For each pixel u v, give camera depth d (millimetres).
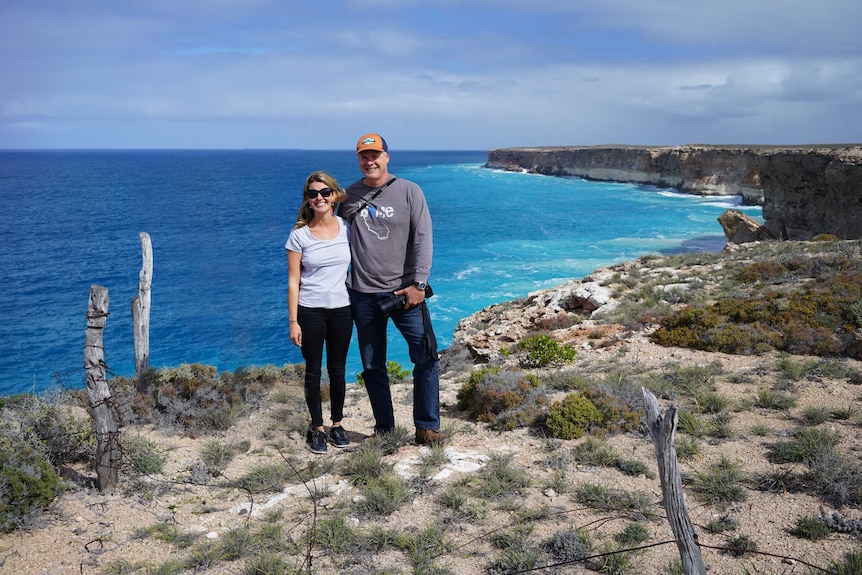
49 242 64438
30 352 29781
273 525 4480
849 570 3516
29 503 4566
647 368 9289
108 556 4078
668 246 58906
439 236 66125
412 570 3908
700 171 114188
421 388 5875
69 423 5836
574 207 94812
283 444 6184
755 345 9633
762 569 3758
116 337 31953
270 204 91375
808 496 4691
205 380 7289
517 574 3787
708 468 5340
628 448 6020
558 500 4859
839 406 6750
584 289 17312
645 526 4355
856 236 45250
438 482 5227
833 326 9711
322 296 5242
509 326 16297
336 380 5695
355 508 4719
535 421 6871
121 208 95500
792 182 51844
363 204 5176
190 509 4836
